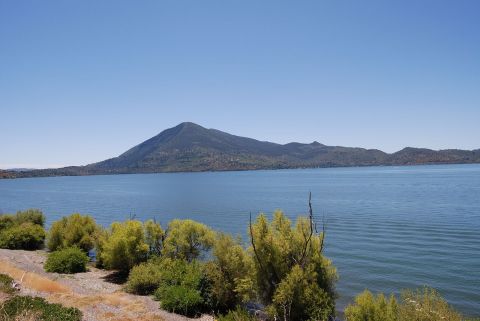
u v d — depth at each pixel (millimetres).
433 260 43594
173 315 26938
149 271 33969
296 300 24781
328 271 26406
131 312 25844
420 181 189625
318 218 80688
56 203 142625
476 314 28531
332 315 26328
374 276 38594
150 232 40594
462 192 124188
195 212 101062
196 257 37500
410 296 22875
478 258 43531
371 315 20719
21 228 54531
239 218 87375
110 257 38594
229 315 24594
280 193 154750
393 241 54875
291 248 26734
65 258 39656
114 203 136500
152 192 188875
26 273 31016
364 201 111500
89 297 27828
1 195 194750
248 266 29375
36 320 18469
